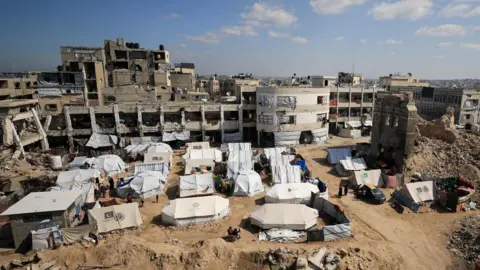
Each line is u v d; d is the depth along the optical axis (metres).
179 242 26.08
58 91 64.19
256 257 23.41
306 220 27.44
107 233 27.53
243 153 47.38
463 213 31.97
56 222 26.02
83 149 56.50
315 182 38.41
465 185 35.84
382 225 29.69
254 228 28.59
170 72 97.38
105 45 80.94
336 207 29.50
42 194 29.14
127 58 82.62
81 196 30.33
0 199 34.00
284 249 24.14
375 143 47.47
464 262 24.45
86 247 24.66
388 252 24.70
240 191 36.72
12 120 47.22
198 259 22.92
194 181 36.72
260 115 60.88
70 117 58.38
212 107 62.25
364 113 76.50
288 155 47.28
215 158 48.31
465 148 43.78
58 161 45.31
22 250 25.12
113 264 22.73
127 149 52.66
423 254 25.44
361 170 40.66
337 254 23.62
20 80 78.69
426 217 31.36
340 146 60.91
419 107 85.06
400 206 32.69
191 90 93.94
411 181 39.53
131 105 59.16
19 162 43.38
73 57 75.50
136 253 23.36
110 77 78.81
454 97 72.94
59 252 23.55
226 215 31.34
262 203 34.72
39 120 55.50
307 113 60.97
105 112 57.94
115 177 43.62
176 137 59.69
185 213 29.36
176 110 60.72
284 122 59.72
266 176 43.22
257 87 60.94
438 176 39.16
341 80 107.44
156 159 47.50
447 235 28.20
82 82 64.81
